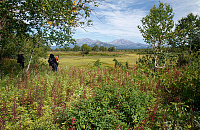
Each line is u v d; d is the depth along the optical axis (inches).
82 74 339.3
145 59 399.9
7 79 271.3
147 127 143.5
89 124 144.9
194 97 198.4
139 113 155.0
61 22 276.1
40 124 138.0
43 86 226.5
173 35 378.6
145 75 325.7
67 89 238.5
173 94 226.5
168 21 389.4
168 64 370.3
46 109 163.3
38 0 238.2
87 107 163.5
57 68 443.2
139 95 192.2
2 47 390.3
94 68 466.6
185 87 214.2
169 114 152.1
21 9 248.1
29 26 324.2
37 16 282.2
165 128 134.7
